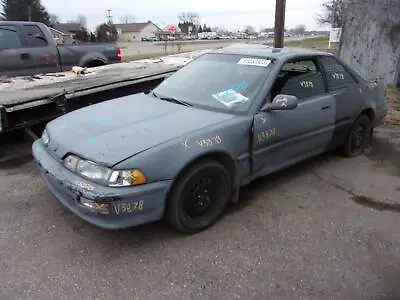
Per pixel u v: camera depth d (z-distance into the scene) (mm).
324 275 2861
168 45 45094
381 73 10648
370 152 5516
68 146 3090
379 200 4047
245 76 3936
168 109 3691
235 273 2857
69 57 8367
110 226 2861
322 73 4492
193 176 3156
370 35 10477
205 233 3350
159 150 2932
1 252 3035
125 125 3312
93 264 2924
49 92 4926
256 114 3611
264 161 3820
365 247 3217
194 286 2717
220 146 3281
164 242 3205
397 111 8023
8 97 4672
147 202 2914
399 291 2717
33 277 2770
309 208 3828
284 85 3971
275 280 2795
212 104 3762
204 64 4383
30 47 7672
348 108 4793
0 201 3838
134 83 5914
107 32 52656
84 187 2818
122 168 2789
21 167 4738
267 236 3324
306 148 4336
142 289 2680
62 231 3336
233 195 3650
